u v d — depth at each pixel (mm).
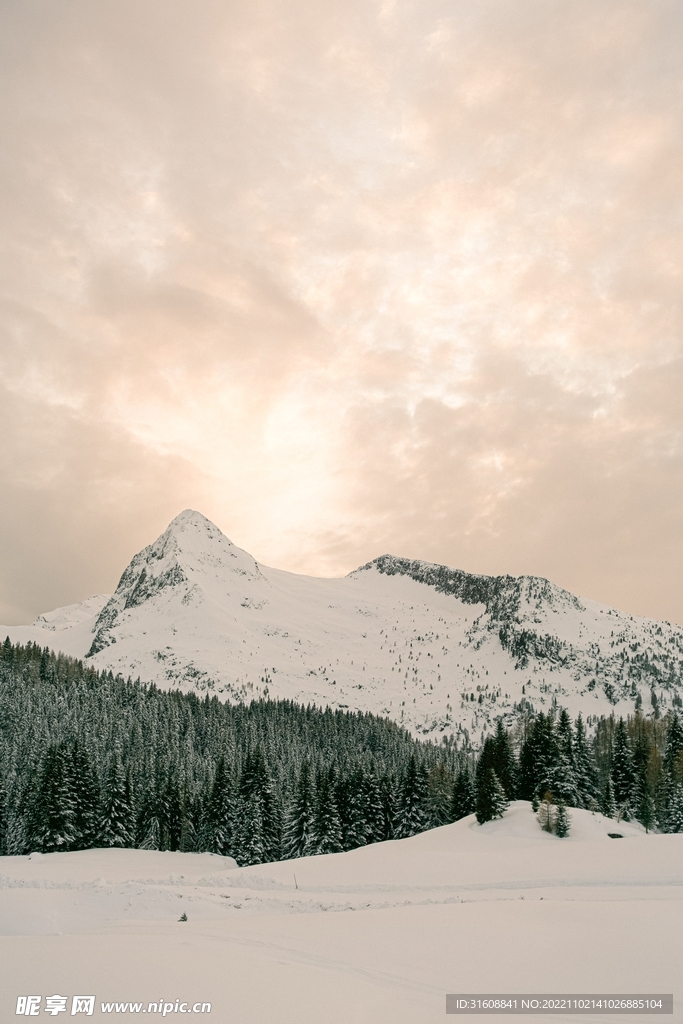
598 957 23312
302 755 194375
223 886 50531
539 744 97625
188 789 103875
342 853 70625
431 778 108562
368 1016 16547
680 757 89125
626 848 57156
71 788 83562
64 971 19875
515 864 54594
